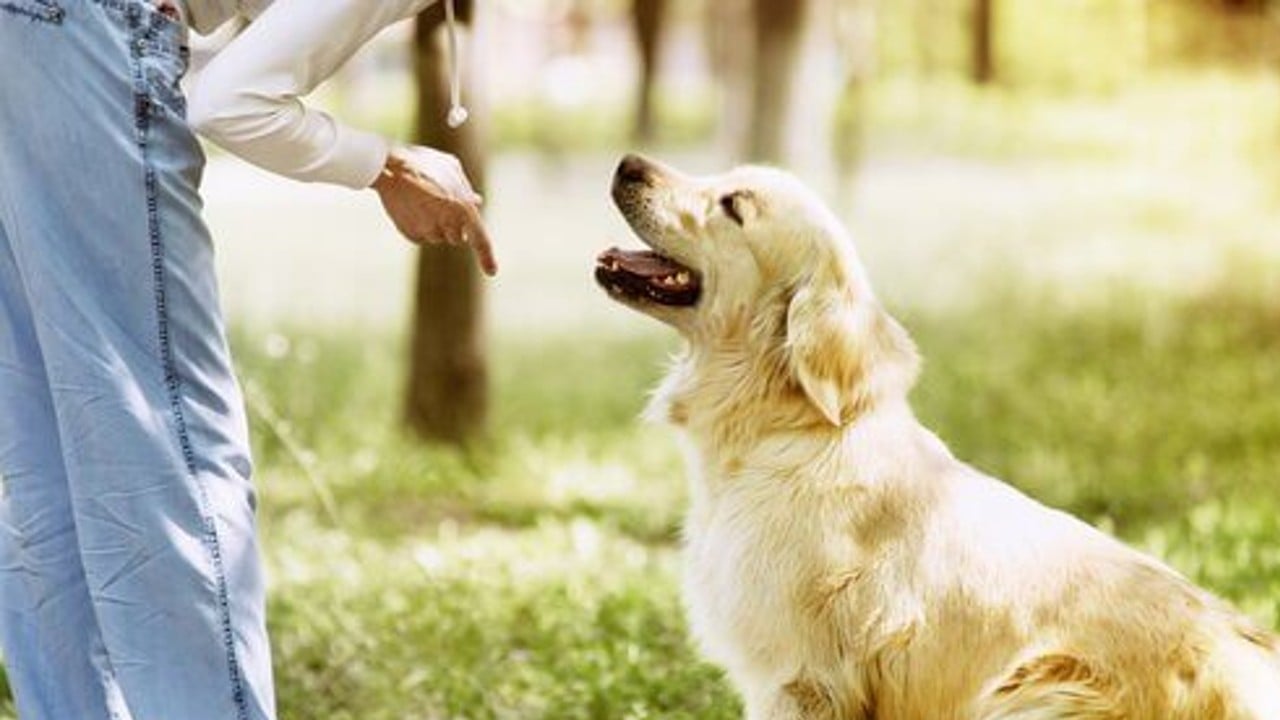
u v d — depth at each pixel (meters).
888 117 38.09
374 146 4.91
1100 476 11.88
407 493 11.57
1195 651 5.37
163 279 4.71
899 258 21.86
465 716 6.93
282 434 8.80
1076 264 21.12
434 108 12.05
